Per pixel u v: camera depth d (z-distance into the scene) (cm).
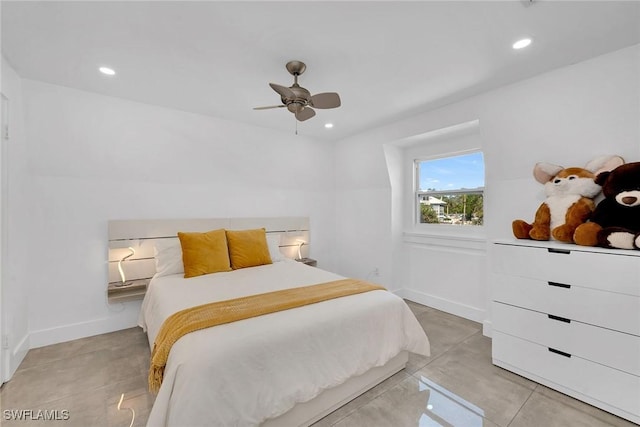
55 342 254
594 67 201
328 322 171
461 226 331
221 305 182
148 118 292
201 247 276
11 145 212
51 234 253
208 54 197
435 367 219
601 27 167
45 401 178
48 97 245
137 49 191
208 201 336
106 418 164
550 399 181
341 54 196
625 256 162
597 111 201
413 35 175
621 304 163
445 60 204
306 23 164
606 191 185
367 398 184
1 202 194
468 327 292
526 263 202
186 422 119
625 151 190
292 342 154
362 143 393
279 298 196
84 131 261
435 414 170
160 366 142
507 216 257
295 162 404
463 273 321
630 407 160
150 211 300
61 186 257
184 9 152
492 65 212
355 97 269
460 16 158
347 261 439
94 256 273
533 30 170
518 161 247
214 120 330
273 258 333
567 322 184
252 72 222
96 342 257
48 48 189
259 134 367
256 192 374
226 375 132
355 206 423
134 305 293
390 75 226
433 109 300
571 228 198
